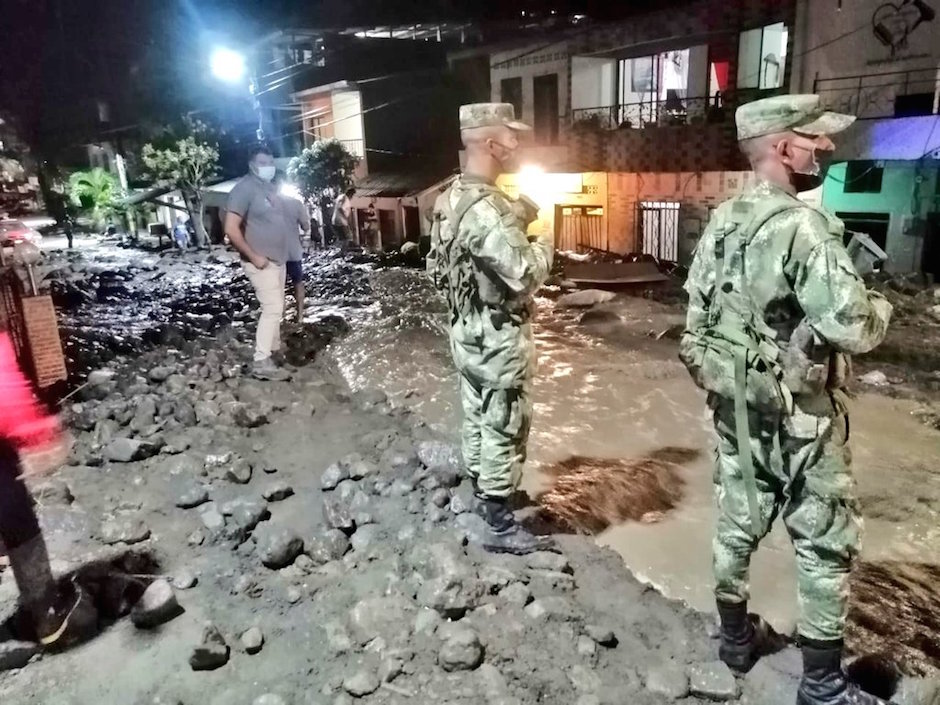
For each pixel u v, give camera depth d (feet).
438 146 95.71
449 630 10.53
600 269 50.19
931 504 16.52
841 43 49.70
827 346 8.41
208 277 61.21
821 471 8.68
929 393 24.63
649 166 61.26
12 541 10.36
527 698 9.50
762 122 8.71
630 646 10.75
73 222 123.85
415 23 80.28
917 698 9.57
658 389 25.62
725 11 54.90
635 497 16.99
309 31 88.28
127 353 30.50
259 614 11.48
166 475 16.75
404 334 35.22
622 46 62.13
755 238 8.61
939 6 44.80
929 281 45.60
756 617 11.04
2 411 14.10
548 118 71.46
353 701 9.51
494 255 11.69
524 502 16.08
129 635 10.96
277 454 18.56
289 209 33.40
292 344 31.24
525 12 72.13
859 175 49.98
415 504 14.99
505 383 12.52
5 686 9.89
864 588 13.26
